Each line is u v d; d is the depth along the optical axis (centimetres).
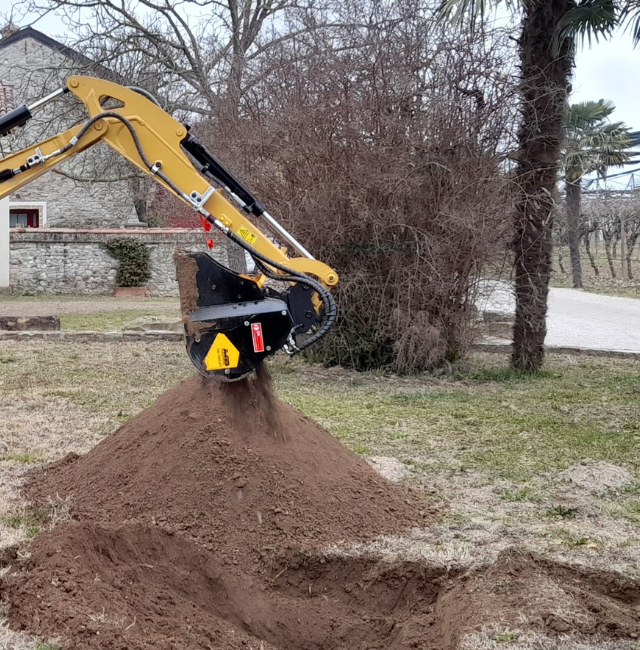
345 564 433
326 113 989
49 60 2698
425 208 1011
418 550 438
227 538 450
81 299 2383
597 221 3078
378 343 1071
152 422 527
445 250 1012
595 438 711
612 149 3008
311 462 504
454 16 1034
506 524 484
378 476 535
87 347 1296
